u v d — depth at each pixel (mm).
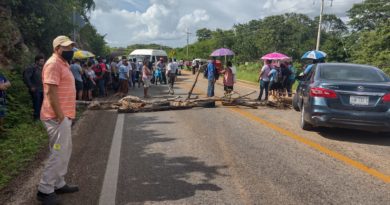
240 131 8148
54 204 4164
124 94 16375
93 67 15781
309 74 9047
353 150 6574
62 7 16578
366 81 7559
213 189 4652
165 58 34250
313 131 8195
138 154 6273
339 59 35469
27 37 15156
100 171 5340
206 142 7113
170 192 4555
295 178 5047
